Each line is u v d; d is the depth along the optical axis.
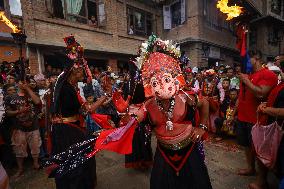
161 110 2.02
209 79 7.17
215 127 5.56
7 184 1.65
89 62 10.67
